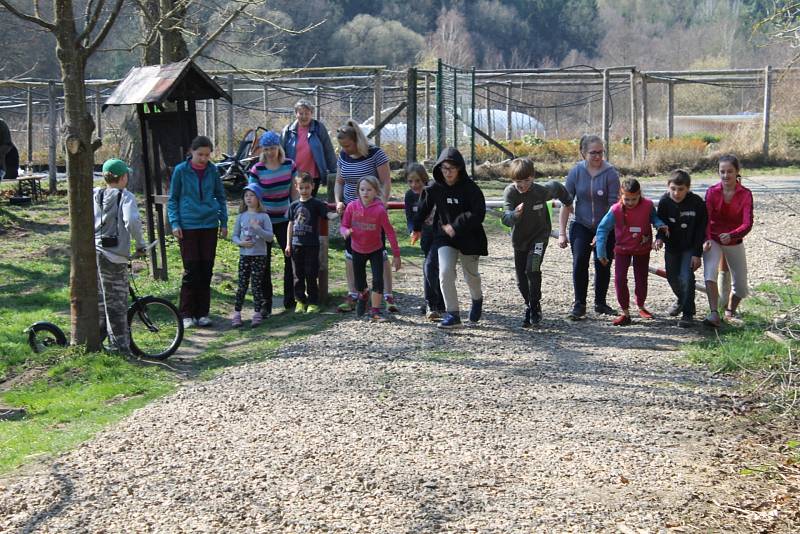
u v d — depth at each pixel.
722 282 8.91
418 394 6.51
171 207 9.17
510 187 8.41
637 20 82.88
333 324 8.95
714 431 5.77
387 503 4.59
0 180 15.31
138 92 10.73
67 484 4.93
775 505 4.64
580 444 5.49
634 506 4.58
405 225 15.79
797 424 5.91
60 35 7.50
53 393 7.07
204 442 5.55
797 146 29.61
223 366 7.65
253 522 4.39
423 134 29.75
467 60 65.44
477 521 4.38
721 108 57.09
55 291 10.95
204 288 9.33
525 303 8.95
